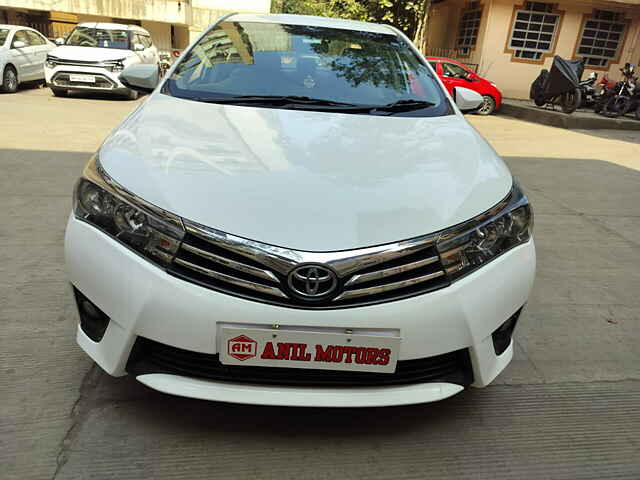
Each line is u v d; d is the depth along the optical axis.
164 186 1.55
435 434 1.80
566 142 8.58
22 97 9.20
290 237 1.44
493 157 2.01
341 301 1.45
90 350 1.62
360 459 1.67
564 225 4.20
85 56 9.23
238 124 1.97
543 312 2.75
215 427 1.74
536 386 2.12
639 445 1.83
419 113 2.32
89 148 5.57
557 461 1.73
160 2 18.11
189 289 1.44
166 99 2.23
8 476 1.51
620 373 2.25
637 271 3.37
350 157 1.78
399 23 13.93
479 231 1.58
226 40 2.71
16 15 18.84
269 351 1.45
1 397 1.81
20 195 3.92
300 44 2.72
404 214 1.54
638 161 7.20
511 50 13.62
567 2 13.30
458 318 1.52
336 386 1.55
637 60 13.95
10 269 2.74
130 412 1.78
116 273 1.49
